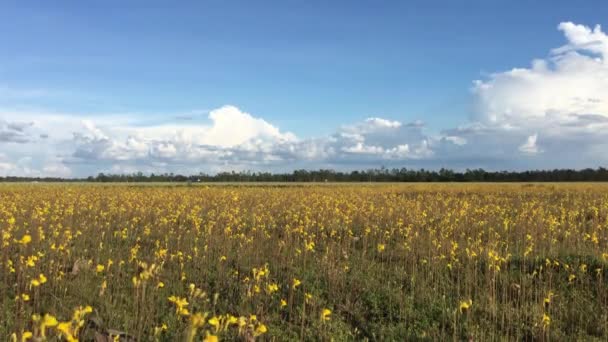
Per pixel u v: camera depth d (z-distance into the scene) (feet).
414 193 123.24
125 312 28.25
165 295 31.96
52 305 29.12
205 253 42.78
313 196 98.73
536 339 27.58
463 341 27.17
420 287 35.27
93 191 120.98
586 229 58.70
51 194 104.06
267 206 83.61
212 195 103.86
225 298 33.19
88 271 36.27
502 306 30.96
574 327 29.30
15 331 24.16
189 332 14.71
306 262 42.52
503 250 46.55
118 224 60.29
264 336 26.81
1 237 43.04
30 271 34.55
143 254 44.47
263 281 35.53
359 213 70.38
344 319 30.48
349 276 38.09
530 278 36.04
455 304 32.14
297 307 31.19
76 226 57.11
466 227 59.16
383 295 33.78
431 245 45.96
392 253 45.37
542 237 49.19
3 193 108.99
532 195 112.68
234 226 60.59
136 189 136.77
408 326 29.60
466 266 39.09
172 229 54.65
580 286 35.35
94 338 24.18
